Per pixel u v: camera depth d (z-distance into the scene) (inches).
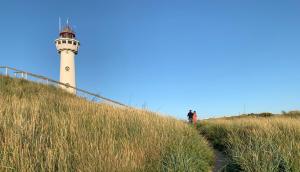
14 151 180.2
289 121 494.6
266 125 436.5
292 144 284.2
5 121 239.6
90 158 193.8
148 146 261.9
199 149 333.4
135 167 200.7
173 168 220.5
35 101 373.4
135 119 373.7
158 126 375.2
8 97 386.6
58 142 207.8
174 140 311.1
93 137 246.8
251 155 256.4
